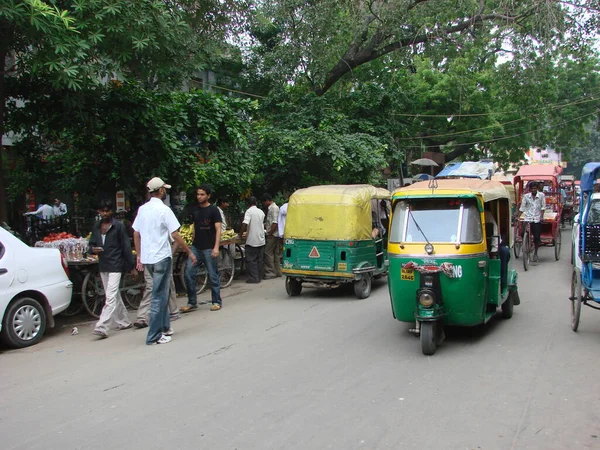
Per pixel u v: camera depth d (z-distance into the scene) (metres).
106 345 7.11
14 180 12.91
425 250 6.52
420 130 28.11
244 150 12.80
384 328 7.72
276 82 18.02
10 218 14.74
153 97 10.16
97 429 4.36
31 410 4.82
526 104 18.88
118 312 8.00
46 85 9.27
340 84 19.67
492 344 6.77
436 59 18.09
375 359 6.19
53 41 7.15
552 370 5.67
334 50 17.19
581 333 7.21
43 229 11.55
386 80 19.12
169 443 4.07
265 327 7.91
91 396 5.14
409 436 4.12
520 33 16.80
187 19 11.18
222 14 12.06
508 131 29.16
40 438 4.21
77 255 8.67
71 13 7.73
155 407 4.80
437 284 6.38
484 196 6.83
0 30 7.60
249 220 12.27
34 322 7.23
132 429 4.34
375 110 18.30
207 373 5.75
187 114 11.12
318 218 10.16
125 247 7.69
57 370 6.03
